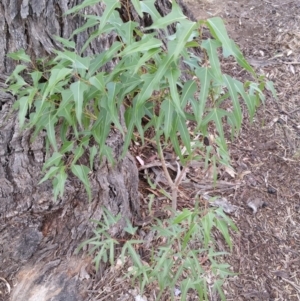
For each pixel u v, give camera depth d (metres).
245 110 2.56
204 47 1.03
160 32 2.14
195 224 1.42
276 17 3.35
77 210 1.80
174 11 0.95
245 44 3.08
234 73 2.77
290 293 1.90
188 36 0.93
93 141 1.67
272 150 2.43
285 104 2.66
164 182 2.19
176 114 1.25
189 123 2.35
